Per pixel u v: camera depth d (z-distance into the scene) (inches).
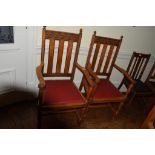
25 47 73.2
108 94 73.4
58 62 71.9
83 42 84.4
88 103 68.4
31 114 80.0
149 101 108.3
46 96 62.6
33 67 80.4
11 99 82.7
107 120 86.2
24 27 68.7
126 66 103.7
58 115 82.9
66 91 67.6
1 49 67.4
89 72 71.6
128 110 96.7
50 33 65.4
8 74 75.4
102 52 78.3
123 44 94.0
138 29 91.4
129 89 74.3
